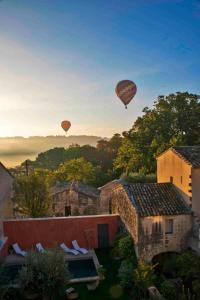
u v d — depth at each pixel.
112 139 85.50
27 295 17.03
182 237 21.50
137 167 45.88
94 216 25.70
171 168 24.58
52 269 16.73
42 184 31.73
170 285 17.61
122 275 19.20
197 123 45.44
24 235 25.06
